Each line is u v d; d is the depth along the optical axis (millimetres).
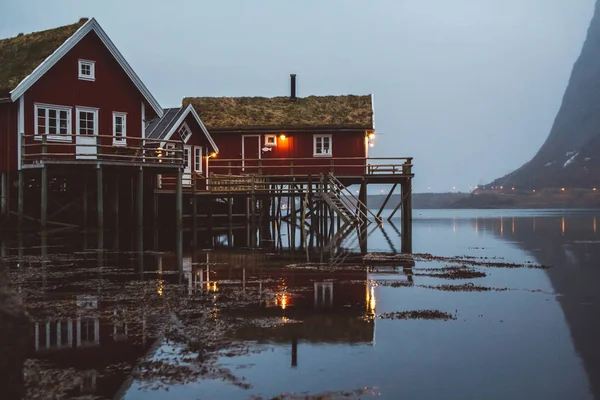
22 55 27453
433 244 27266
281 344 8109
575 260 19734
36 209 27281
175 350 7738
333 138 36969
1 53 28469
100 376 6688
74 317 9570
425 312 10383
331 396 6223
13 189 26594
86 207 25547
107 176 28297
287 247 23922
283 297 11734
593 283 14203
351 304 11086
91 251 19500
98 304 10680
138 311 10086
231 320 9500
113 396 6098
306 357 7535
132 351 7656
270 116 38250
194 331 8703
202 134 34344
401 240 28938
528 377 6941
